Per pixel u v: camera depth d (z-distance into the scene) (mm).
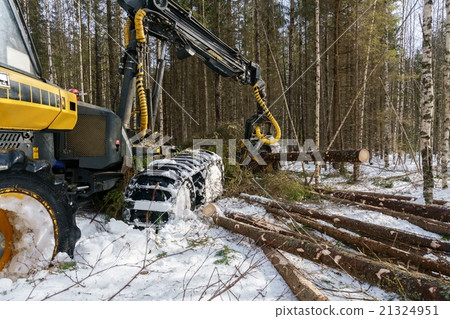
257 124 7258
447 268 2533
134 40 4738
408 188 7809
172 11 5301
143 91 4699
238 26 18953
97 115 3861
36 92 2625
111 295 2250
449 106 7625
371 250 3102
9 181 2287
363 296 2402
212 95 21656
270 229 3654
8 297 2127
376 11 11672
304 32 20844
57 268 2555
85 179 3867
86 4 18297
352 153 5637
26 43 2764
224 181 6168
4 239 2381
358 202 5688
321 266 2908
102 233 3383
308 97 21906
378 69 14008
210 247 3291
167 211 3672
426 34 5734
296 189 5969
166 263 2887
